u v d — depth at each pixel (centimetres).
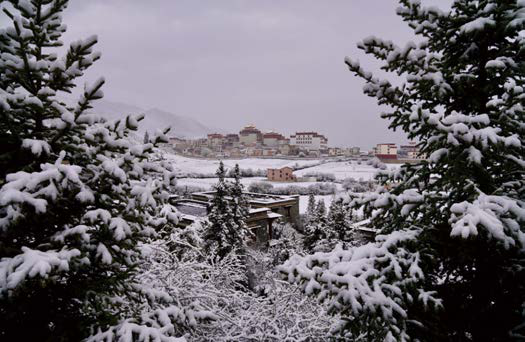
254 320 711
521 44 327
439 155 326
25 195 262
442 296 379
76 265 312
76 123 313
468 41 378
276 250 2366
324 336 694
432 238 353
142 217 346
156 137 326
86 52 311
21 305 306
